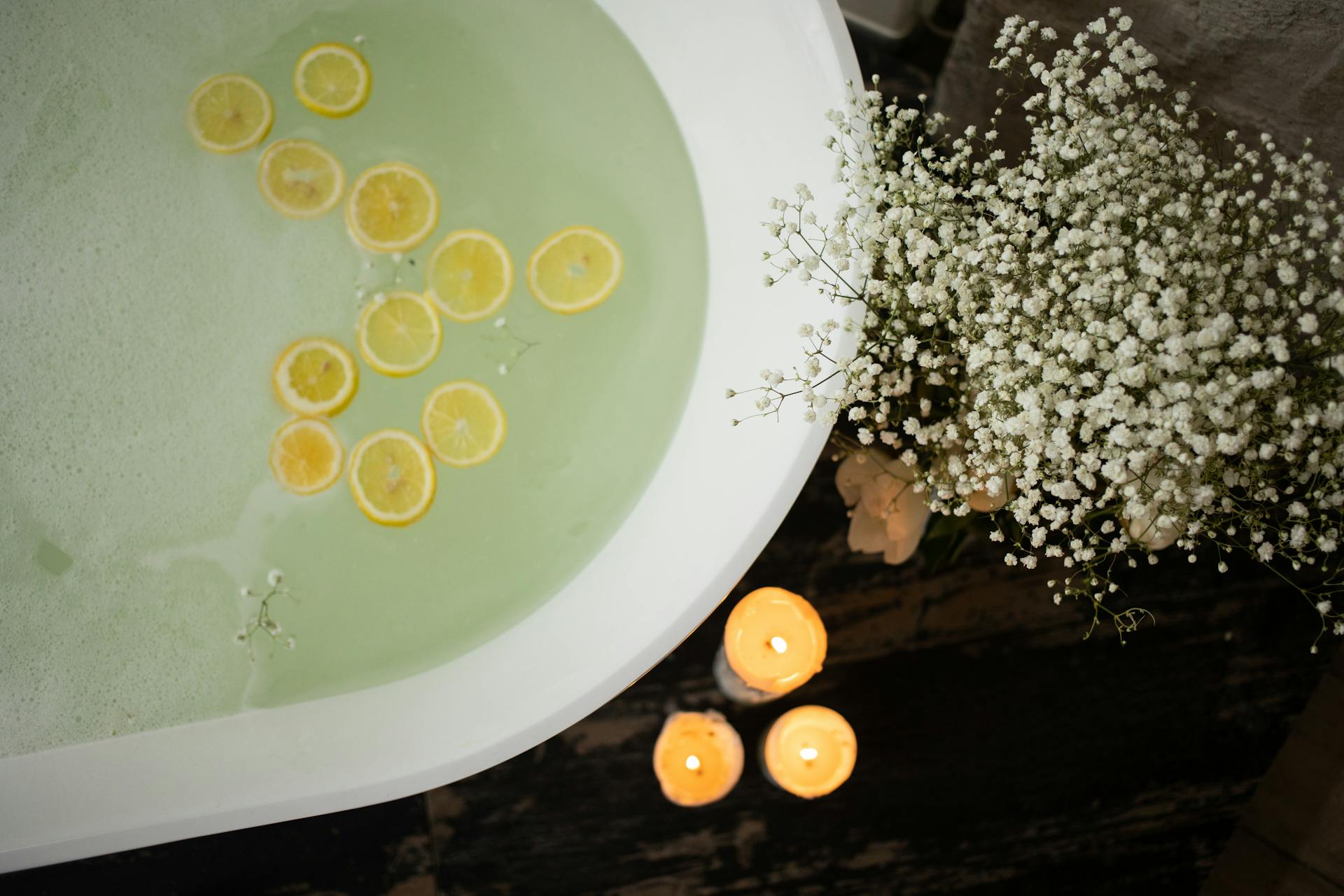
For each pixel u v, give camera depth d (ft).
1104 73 2.12
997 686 2.85
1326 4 2.22
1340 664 2.81
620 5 2.84
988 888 2.84
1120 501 2.23
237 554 2.84
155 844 2.49
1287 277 1.99
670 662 2.81
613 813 2.80
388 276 2.88
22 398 2.84
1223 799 2.84
